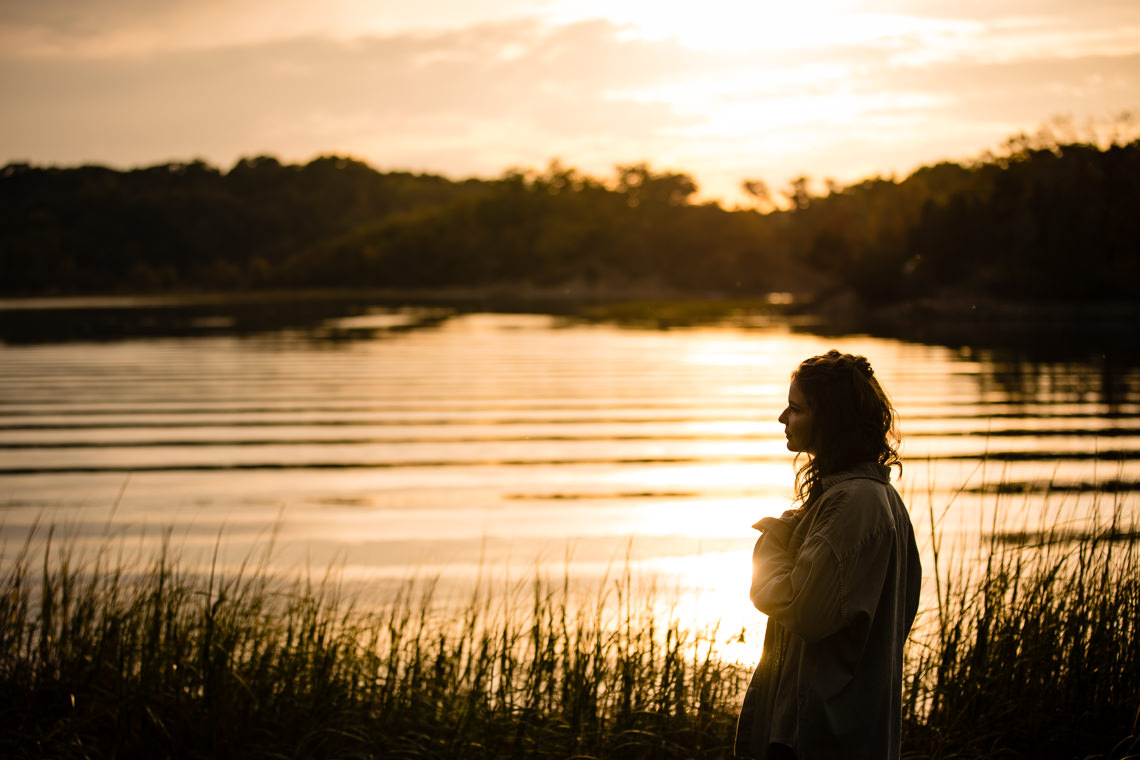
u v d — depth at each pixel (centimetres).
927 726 417
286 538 928
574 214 19375
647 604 566
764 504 1095
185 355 3409
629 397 2170
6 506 1093
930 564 701
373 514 1042
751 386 2388
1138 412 1792
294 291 18862
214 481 1238
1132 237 6269
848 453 259
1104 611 446
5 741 397
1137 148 6372
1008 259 6769
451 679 449
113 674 452
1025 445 1411
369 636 554
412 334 4744
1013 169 7044
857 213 12681
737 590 702
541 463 1370
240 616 498
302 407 2003
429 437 1606
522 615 583
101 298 14875
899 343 3891
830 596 242
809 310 7469
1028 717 416
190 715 414
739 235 16788
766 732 266
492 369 2848
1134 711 413
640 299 13138
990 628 451
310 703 427
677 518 1021
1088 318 5819
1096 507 522
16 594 505
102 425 1755
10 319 6800
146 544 900
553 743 400
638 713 414
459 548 885
